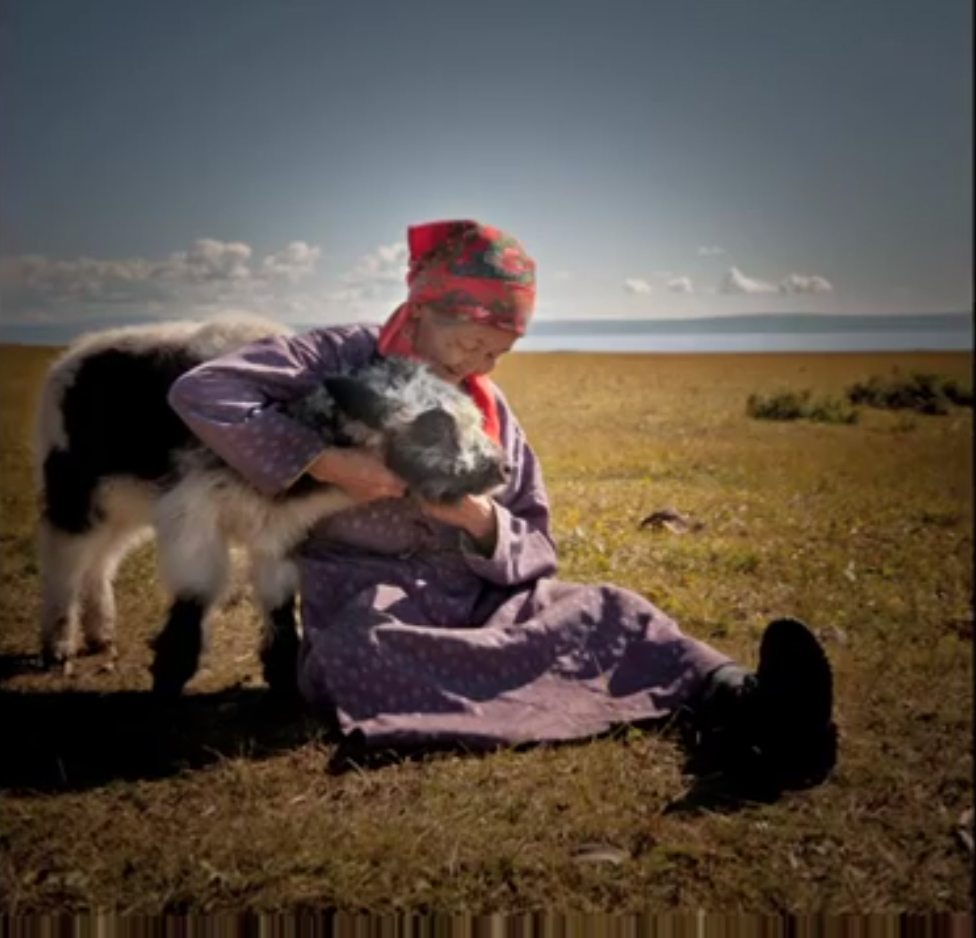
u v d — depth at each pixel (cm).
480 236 348
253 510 355
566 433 729
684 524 557
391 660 335
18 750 331
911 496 612
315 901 258
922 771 319
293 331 390
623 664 352
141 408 374
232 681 393
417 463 338
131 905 257
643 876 269
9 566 499
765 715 310
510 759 320
